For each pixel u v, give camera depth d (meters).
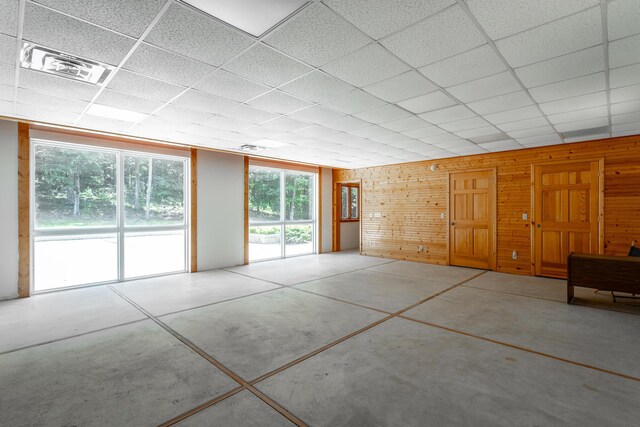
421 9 1.91
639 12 1.93
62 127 4.72
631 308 4.07
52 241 5.02
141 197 5.88
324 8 1.89
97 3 1.83
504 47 2.38
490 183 6.52
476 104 3.63
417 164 7.70
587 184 5.43
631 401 2.11
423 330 3.36
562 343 3.02
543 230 5.87
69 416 1.98
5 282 4.46
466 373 2.48
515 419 1.94
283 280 5.68
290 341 3.09
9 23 2.03
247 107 3.76
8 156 4.46
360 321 3.63
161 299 4.50
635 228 5.02
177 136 5.28
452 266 7.00
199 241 6.47
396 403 2.10
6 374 2.49
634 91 3.22
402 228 7.95
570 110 3.83
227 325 3.52
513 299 4.49
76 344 3.04
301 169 8.47
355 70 2.76
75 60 2.56
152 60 2.56
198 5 1.86
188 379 2.41
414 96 3.38
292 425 1.89
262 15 1.96
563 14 1.96
